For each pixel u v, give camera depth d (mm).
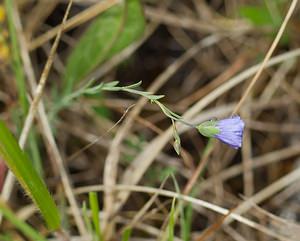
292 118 561
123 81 576
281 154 538
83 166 541
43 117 471
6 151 376
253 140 562
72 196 466
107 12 511
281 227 492
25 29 554
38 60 562
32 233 391
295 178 485
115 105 547
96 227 406
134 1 501
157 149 489
